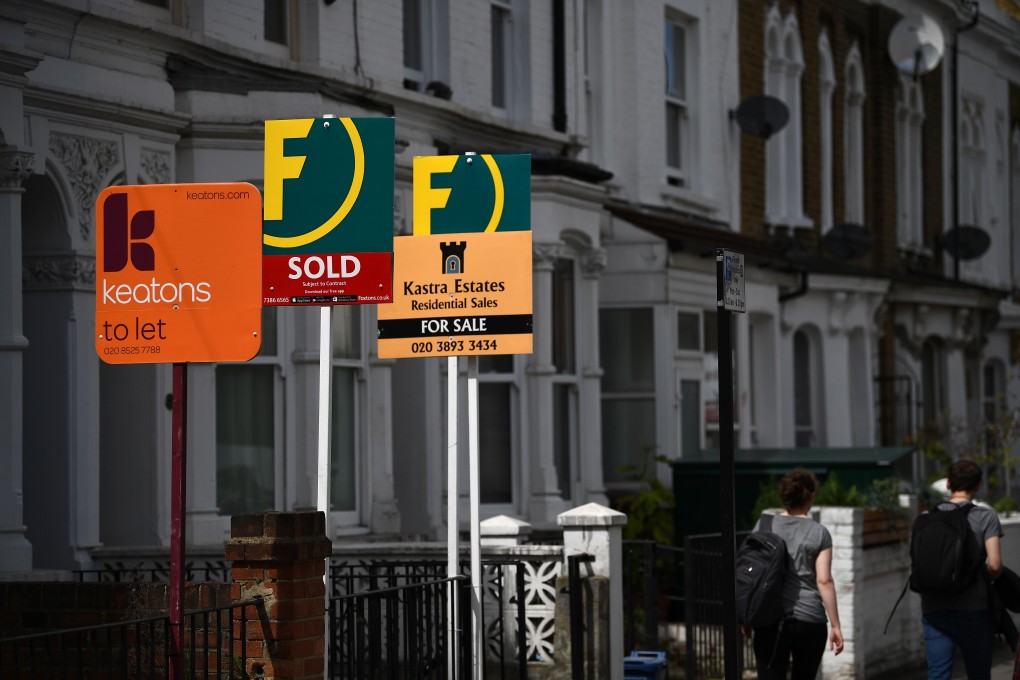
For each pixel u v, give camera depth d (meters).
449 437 11.58
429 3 20.61
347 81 18.16
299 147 10.18
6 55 12.26
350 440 17.73
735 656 10.52
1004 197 42.22
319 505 10.30
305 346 16.80
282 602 9.52
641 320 23.61
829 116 31.95
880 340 33.09
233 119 15.88
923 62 32.59
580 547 13.84
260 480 16.61
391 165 10.11
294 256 10.16
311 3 18.03
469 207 11.21
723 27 27.98
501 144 21.23
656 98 25.86
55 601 10.30
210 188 8.71
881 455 20.05
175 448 8.62
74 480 14.46
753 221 28.86
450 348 11.20
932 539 12.83
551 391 20.53
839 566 16.80
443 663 11.17
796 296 28.62
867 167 33.66
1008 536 20.38
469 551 14.34
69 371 14.49
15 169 12.44
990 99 40.91
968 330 37.16
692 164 27.38
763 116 27.31
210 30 16.50
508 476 20.33
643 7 25.48
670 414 23.58
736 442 26.31
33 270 14.55
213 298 8.68
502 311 11.13
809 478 13.06
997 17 40.44
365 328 17.89
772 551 12.65
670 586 20.89
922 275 35.41
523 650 13.30
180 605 8.60
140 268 8.73
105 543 15.52
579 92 23.16
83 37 14.80
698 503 20.53
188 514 15.62
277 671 9.48
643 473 22.91
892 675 17.92
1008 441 30.69
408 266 11.27
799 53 30.67
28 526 14.48
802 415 30.16
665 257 23.48
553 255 20.42
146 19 15.34
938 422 34.47
